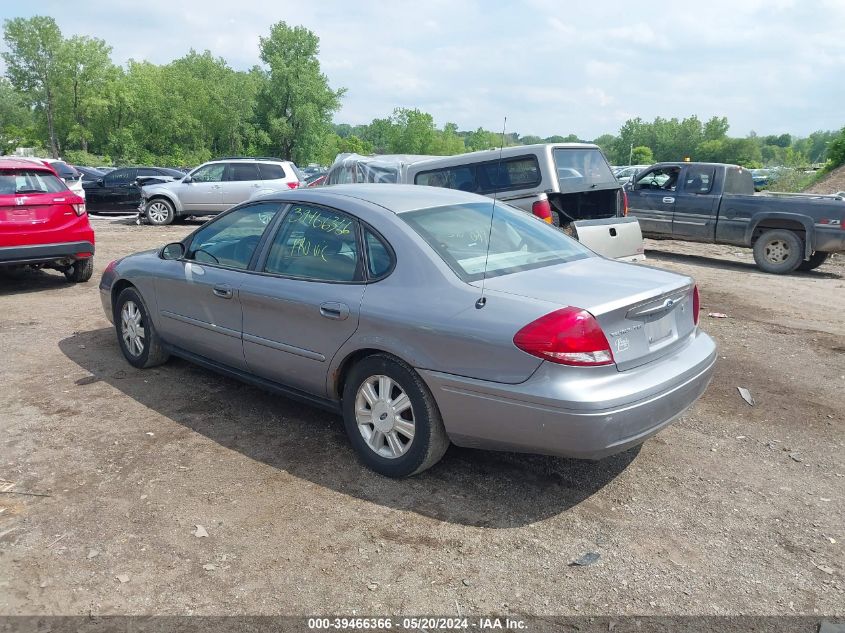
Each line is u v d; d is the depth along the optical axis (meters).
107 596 2.86
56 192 8.80
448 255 3.76
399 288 3.72
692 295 3.97
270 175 17.88
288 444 4.30
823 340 6.95
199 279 4.85
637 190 13.35
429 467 3.78
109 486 3.75
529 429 3.26
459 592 2.90
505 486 3.80
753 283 10.63
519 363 3.24
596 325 3.21
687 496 3.72
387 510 3.53
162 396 5.11
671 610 2.80
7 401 4.99
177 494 3.67
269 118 87.81
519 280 3.64
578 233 7.38
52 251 8.68
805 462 4.14
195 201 17.80
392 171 11.66
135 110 82.31
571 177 8.68
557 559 3.13
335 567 3.06
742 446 4.36
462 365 3.41
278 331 4.29
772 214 11.52
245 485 3.78
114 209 21.14
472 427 3.46
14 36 83.31
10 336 6.72
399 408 3.73
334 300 3.93
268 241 4.51
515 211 4.69
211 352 4.92
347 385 3.97
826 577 3.02
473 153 9.11
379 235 3.92
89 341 6.56
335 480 3.84
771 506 3.62
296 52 88.38
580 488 3.79
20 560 3.10
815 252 11.84
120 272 5.71
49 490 3.71
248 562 3.09
